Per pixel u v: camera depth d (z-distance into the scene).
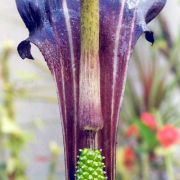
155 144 0.92
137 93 1.06
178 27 1.14
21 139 0.96
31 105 1.13
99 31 0.28
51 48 0.28
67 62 0.28
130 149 0.99
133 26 0.28
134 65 1.09
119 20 0.28
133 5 0.29
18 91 1.01
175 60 1.09
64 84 0.28
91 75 0.28
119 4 0.29
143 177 0.99
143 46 1.08
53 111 1.15
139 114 1.06
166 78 1.08
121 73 0.28
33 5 0.29
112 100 0.28
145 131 0.92
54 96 1.07
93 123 0.28
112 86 0.28
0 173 0.96
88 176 0.28
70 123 0.28
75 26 0.28
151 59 1.08
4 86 0.99
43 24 0.29
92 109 0.28
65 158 0.28
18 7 0.29
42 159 1.03
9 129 0.95
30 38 0.29
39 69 1.11
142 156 0.99
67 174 0.28
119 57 0.28
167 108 1.05
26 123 1.06
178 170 1.04
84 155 0.28
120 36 0.28
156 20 1.11
